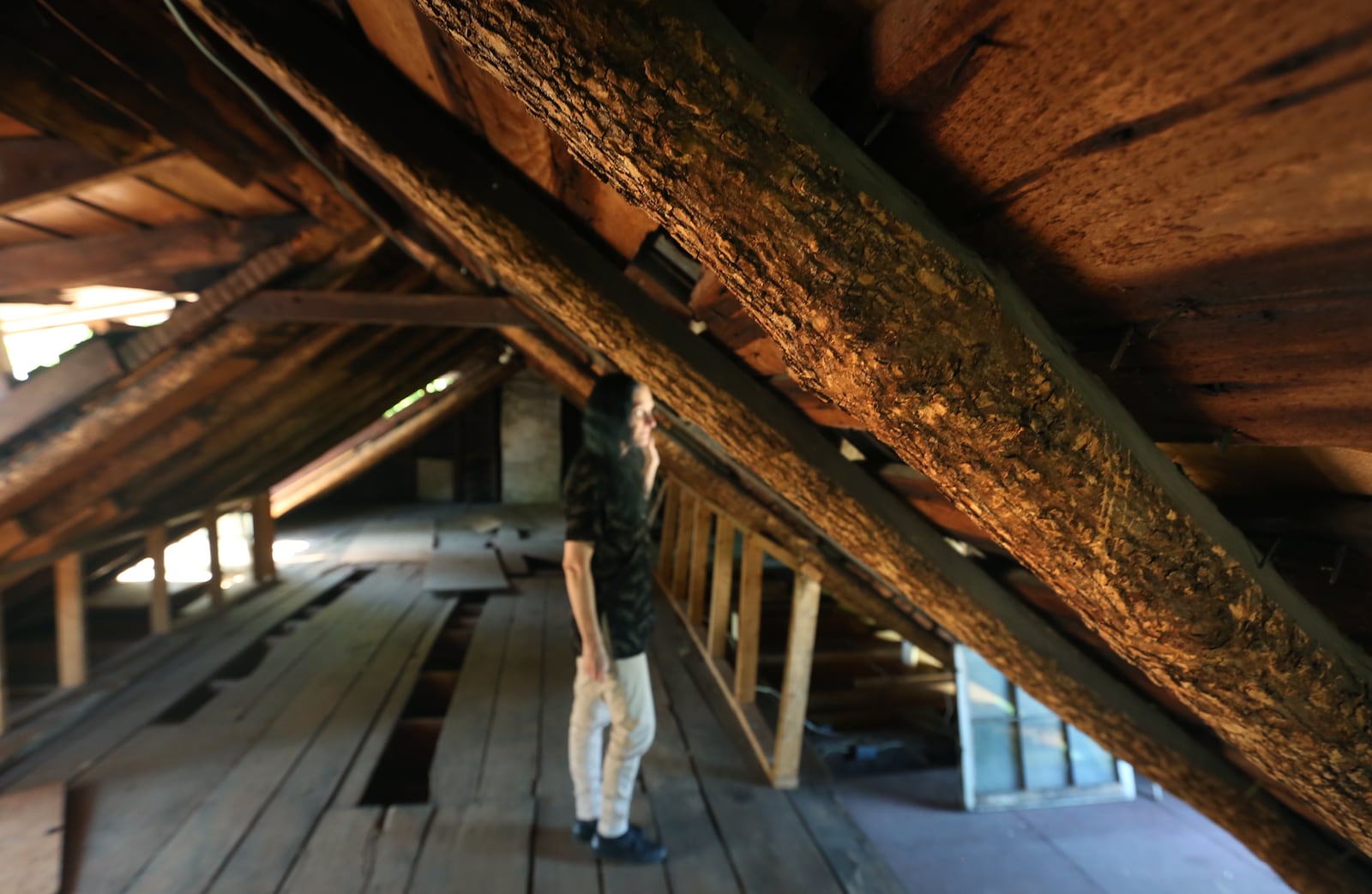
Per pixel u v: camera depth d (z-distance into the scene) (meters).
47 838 2.51
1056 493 0.65
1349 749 0.77
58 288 2.74
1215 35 0.33
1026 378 0.59
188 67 1.67
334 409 5.74
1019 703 3.50
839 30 0.53
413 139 1.23
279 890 2.33
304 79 1.23
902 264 0.55
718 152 0.53
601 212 1.20
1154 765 1.50
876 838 3.07
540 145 1.07
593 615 2.20
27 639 4.64
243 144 2.07
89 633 4.94
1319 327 0.48
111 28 1.44
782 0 0.52
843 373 0.64
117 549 5.24
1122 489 0.64
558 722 3.62
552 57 0.52
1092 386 0.66
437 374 7.77
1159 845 3.04
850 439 1.46
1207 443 0.72
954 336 0.58
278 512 8.75
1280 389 0.58
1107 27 0.36
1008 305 0.58
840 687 4.49
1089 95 0.41
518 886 2.39
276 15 1.20
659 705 3.91
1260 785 1.36
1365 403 0.53
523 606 5.80
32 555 3.55
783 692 3.12
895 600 3.28
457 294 4.03
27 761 3.13
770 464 1.40
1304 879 1.43
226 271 2.84
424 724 3.61
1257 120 0.36
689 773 3.20
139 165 1.96
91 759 3.17
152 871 2.41
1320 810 0.91
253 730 3.46
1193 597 0.70
